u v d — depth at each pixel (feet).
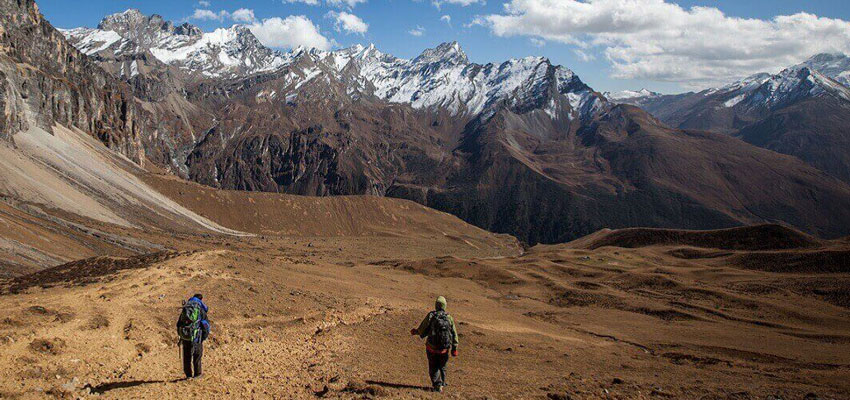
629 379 71.97
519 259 416.05
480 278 325.01
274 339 73.15
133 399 40.45
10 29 588.91
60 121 613.93
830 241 430.20
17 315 53.52
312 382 51.93
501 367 77.10
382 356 72.43
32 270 161.07
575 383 63.16
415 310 126.62
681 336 178.29
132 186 549.54
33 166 358.43
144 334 59.88
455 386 54.85
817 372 104.32
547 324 185.37
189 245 388.78
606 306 255.29
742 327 210.38
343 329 89.20
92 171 487.61
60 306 61.05
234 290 96.02
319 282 151.64
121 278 88.94
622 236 527.40
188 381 47.34
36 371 42.96
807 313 234.79
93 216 347.97
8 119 388.37
